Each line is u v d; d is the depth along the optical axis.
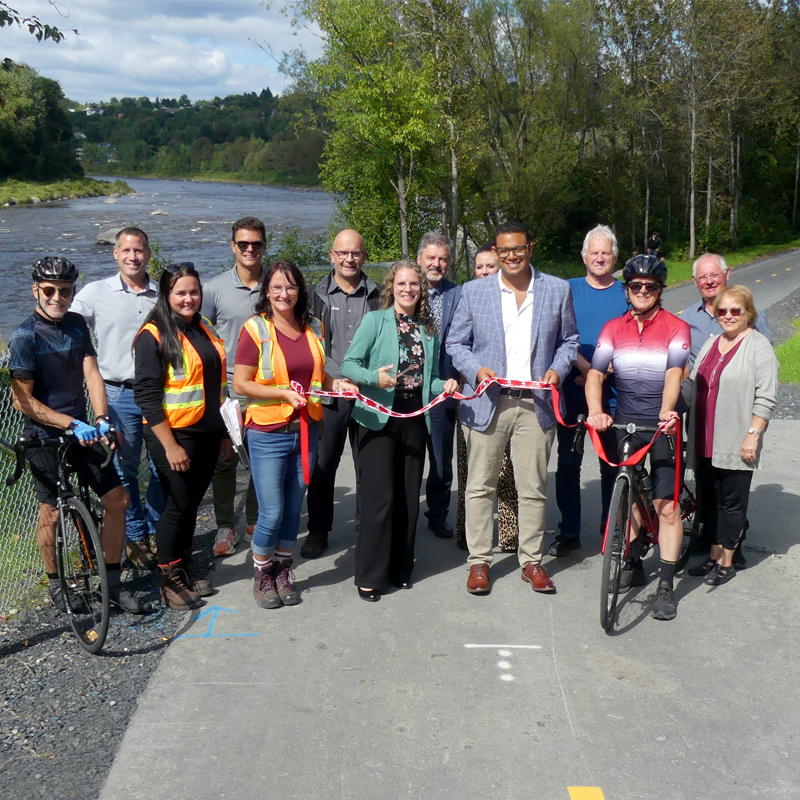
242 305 5.46
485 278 4.79
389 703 3.61
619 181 41.31
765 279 27.45
